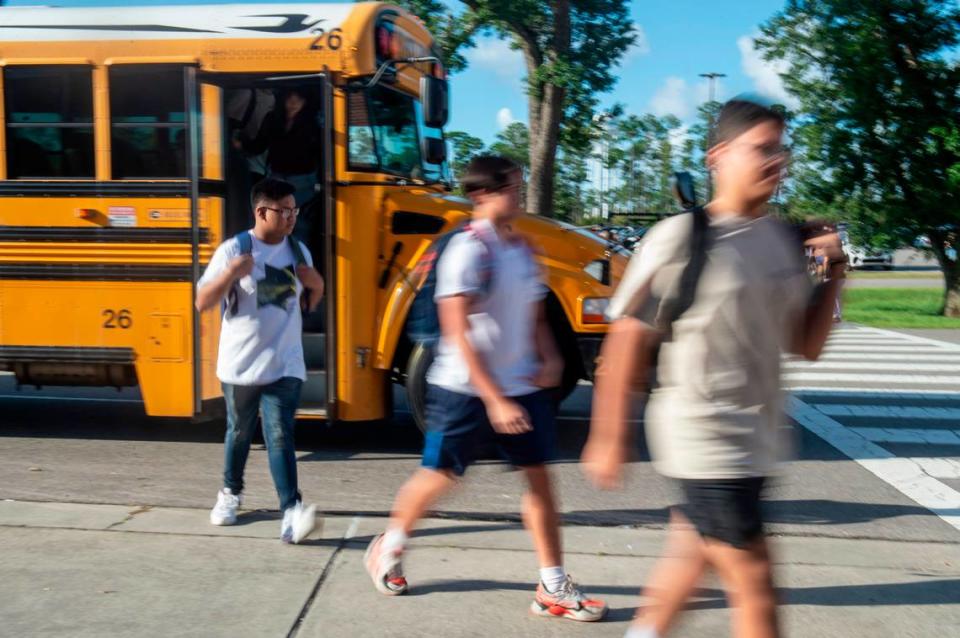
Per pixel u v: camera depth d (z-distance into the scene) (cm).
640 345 290
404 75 740
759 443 286
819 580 456
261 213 484
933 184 2041
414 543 499
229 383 490
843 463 720
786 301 290
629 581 449
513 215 391
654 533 530
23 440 756
